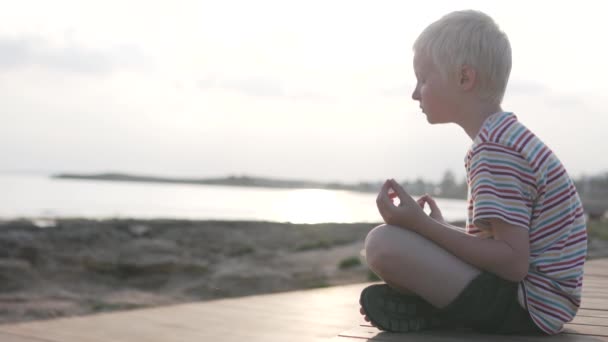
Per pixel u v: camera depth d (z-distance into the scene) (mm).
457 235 1430
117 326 3225
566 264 1473
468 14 1510
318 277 11844
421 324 1546
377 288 1519
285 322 3160
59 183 190125
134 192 143250
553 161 1442
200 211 60469
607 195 57875
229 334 2938
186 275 12336
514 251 1389
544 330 1498
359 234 21719
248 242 18828
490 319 1473
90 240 16594
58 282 11484
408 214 1448
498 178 1391
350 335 1518
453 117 1544
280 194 171750
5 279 10945
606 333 1581
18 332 2957
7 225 17812
